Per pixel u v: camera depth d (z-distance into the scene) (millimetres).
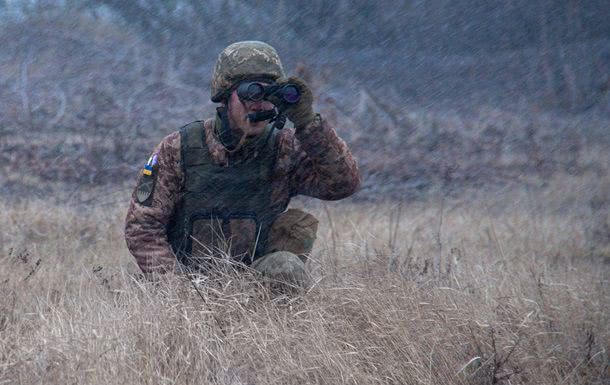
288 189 19312
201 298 17438
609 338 17500
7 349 16359
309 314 16953
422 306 17562
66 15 131000
